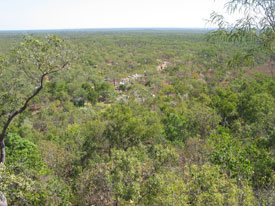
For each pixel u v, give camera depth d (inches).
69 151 666.8
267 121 654.5
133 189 342.0
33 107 1748.3
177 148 681.0
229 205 261.6
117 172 374.3
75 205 412.2
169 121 929.5
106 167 428.5
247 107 1034.1
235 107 1036.5
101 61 3193.9
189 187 301.6
